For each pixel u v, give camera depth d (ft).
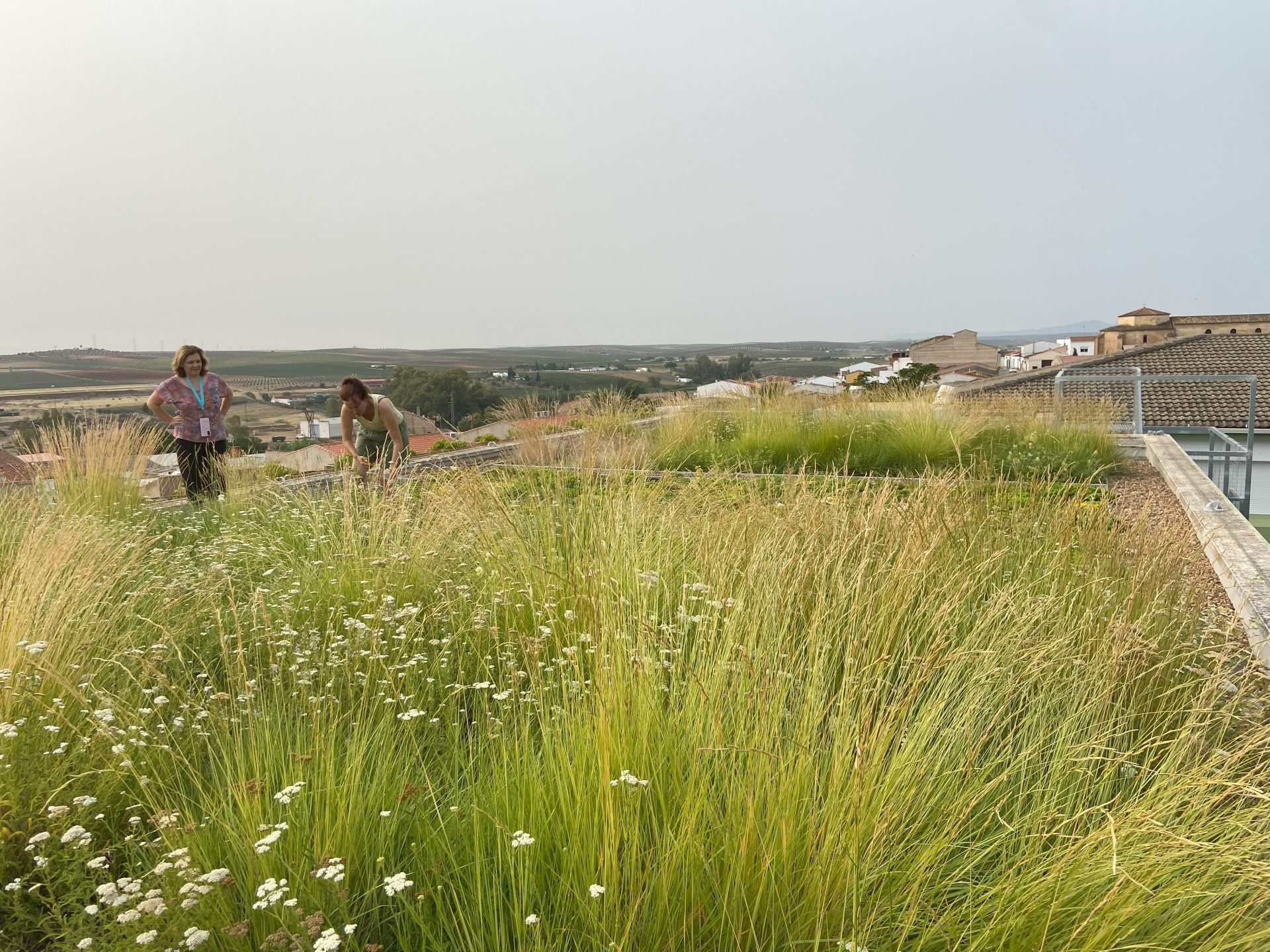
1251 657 11.39
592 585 12.43
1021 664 10.62
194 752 9.37
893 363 336.90
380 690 10.55
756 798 7.32
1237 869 6.86
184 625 12.96
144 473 28.22
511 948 6.70
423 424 74.95
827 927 6.52
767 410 42.45
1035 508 17.79
